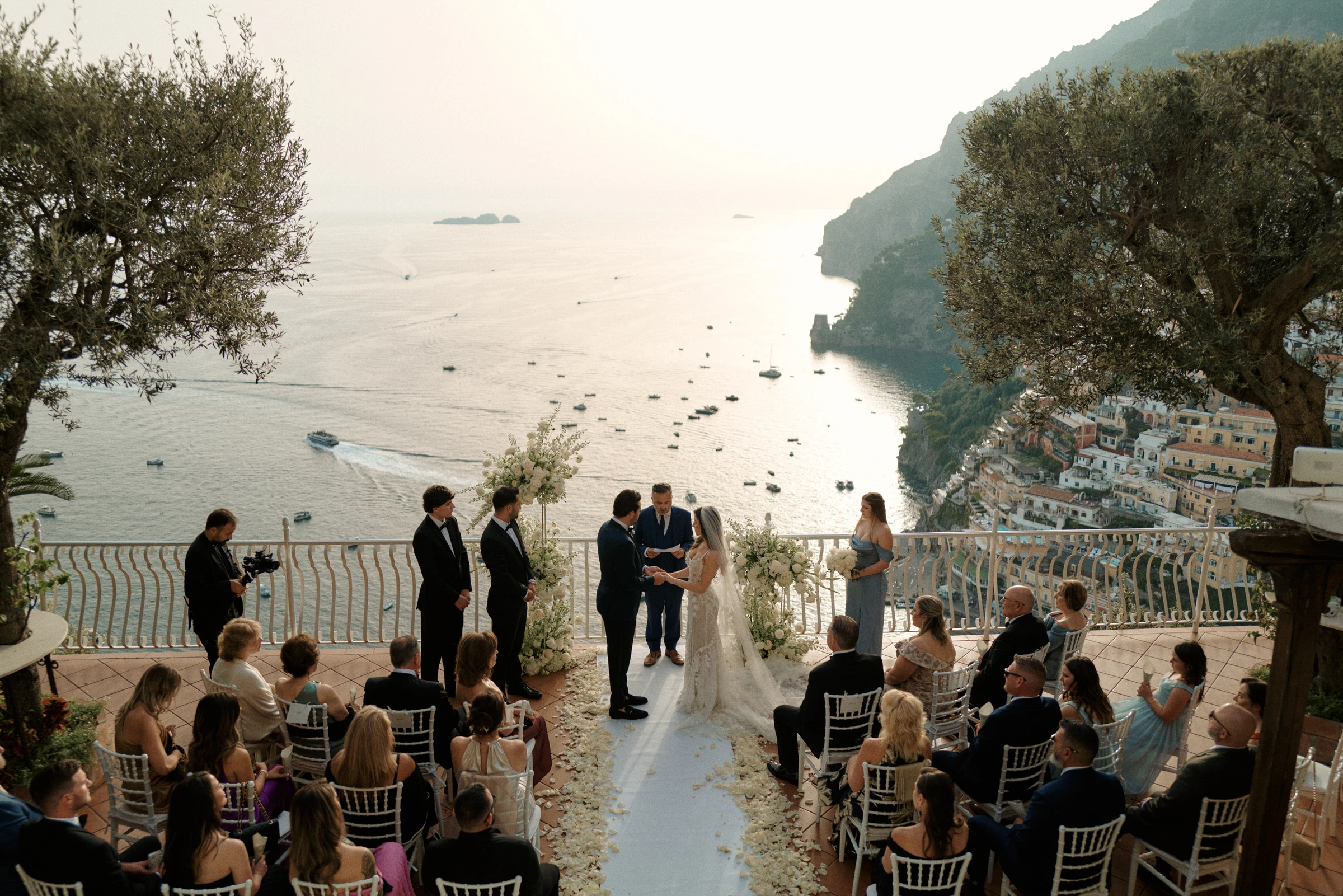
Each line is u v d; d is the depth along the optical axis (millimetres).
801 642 7918
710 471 104875
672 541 7770
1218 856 4477
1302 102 6762
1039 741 4867
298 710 4977
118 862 3746
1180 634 8727
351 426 119562
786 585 7785
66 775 3682
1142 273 7195
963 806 5344
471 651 5137
